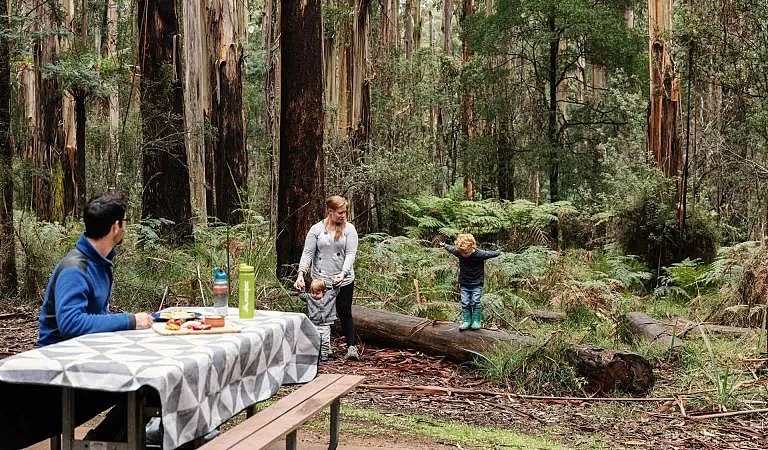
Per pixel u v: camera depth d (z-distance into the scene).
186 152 13.71
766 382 7.36
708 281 12.84
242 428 4.00
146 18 13.60
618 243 15.76
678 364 8.09
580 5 21.11
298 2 9.98
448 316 10.09
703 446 5.78
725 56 15.77
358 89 21.86
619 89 21.88
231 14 21.56
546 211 18.12
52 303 4.21
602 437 5.98
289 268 10.00
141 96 13.62
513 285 12.59
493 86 23.19
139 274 10.59
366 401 6.80
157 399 3.83
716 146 17.14
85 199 20.92
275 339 4.59
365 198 19.86
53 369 3.49
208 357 3.75
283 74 10.10
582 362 7.28
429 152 25.86
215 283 4.82
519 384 7.32
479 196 24.00
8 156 11.29
